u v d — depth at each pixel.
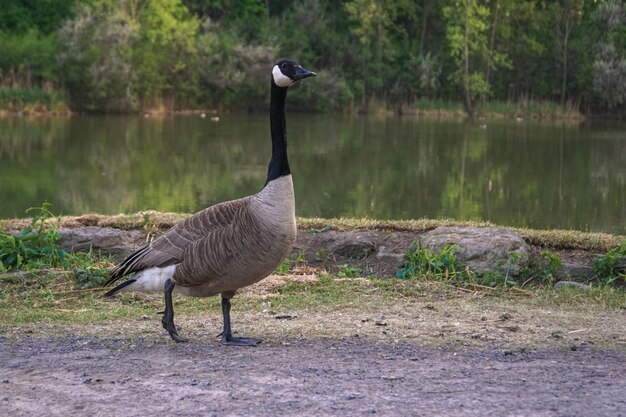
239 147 34.47
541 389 5.93
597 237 11.58
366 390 5.87
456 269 10.34
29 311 8.56
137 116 55.22
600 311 8.76
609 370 6.45
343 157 31.30
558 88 69.88
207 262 6.89
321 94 63.31
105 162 28.03
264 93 62.47
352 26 70.88
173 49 60.03
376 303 8.95
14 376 6.28
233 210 6.98
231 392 5.82
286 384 6.00
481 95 68.19
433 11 74.31
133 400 5.67
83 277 9.67
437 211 19.12
